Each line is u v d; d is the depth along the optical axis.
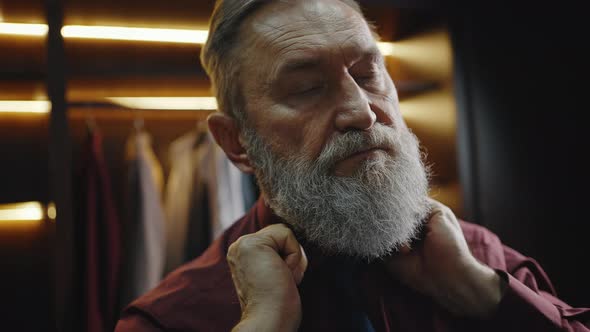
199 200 1.84
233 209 1.82
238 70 0.70
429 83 2.07
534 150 2.15
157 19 1.94
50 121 1.64
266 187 0.70
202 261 0.88
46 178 1.73
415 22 2.14
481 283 0.69
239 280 0.65
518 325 0.68
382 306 0.72
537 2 2.22
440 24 2.06
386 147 0.62
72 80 1.82
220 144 0.78
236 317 0.75
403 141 0.67
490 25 2.15
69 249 1.61
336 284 0.72
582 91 2.23
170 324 0.75
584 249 2.16
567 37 2.23
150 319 0.76
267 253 0.64
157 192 1.85
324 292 0.72
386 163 0.61
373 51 0.66
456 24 2.04
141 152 1.86
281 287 0.62
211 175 1.84
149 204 1.81
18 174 1.92
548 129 2.19
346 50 0.62
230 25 0.70
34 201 1.91
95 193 1.73
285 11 0.66
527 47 2.19
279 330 0.59
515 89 2.16
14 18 1.79
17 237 1.88
